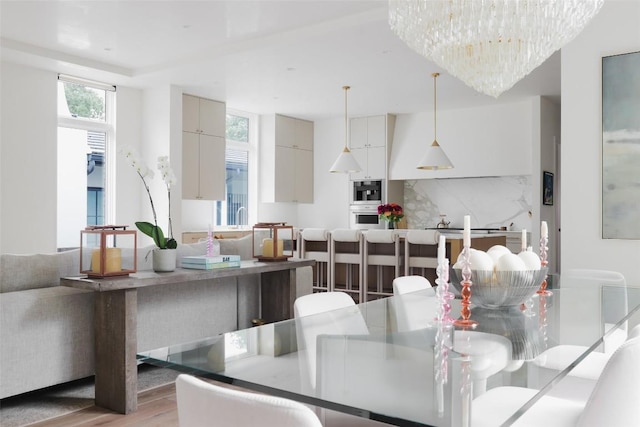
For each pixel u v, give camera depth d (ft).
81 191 23.02
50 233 21.12
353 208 30.27
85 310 10.90
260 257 13.85
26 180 20.48
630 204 12.53
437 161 21.77
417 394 4.02
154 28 17.44
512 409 3.88
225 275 11.77
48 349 10.30
